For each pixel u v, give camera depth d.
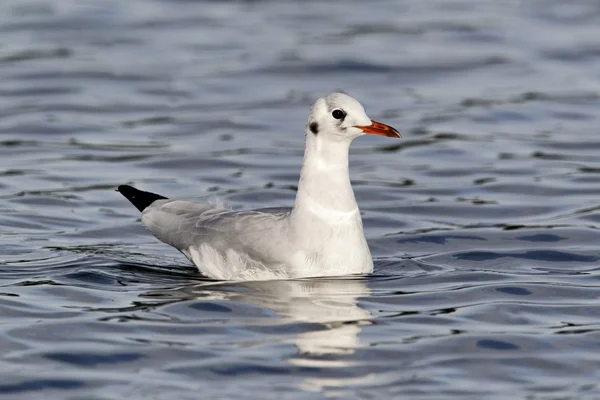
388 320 11.59
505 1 33.31
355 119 12.62
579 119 22.38
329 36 29.09
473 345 10.87
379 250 14.91
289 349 10.65
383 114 22.77
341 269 12.93
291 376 10.02
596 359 10.55
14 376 10.02
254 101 23.77
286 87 24.84
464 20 30.83
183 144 20.78
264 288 12.62
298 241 12.81
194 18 31.03
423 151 20.45
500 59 26.97
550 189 18.02
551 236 15.38
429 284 13.03
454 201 17.42
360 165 19.77
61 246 14.88
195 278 13.27
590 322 11.63
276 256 12.84
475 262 14.20
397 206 17.16
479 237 15.39
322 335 11.09
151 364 10.30
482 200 17.47
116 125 21.98
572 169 19.20
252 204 17.39
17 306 12.03
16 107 22.95
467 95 24.14
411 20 30.98
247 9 32.28
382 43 28.38
